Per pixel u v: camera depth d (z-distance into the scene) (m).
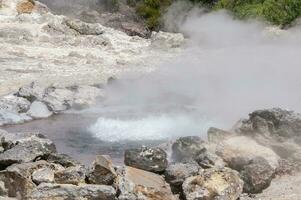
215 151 10.27
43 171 8.91
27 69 22.47
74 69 23.06
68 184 8.58
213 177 8.86
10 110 16.03
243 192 9.38
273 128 11.47
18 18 32.06
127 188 8.42
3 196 8.68
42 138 10.63
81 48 28.53
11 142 10.38
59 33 31.06
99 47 29.31
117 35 32.31
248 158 9.80
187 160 10.01
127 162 9.68
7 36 29.00
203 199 8.54
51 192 8.33
